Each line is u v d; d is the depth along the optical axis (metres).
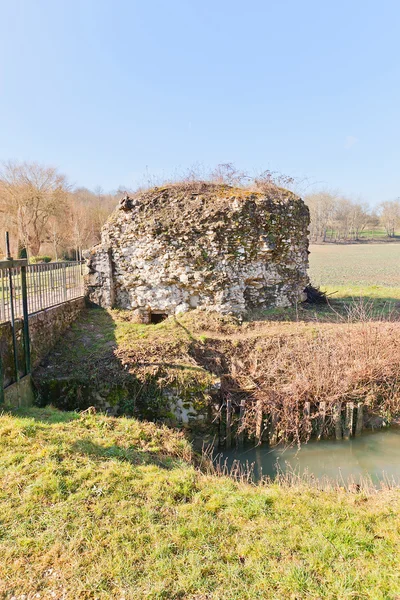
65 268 10.03
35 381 7.57
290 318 10.88
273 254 11.03
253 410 8.01
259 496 4.30
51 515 3.63
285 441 8.09
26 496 3.83
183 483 4.41
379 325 10.26
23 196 28.16
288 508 4.12
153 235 10.50
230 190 10.98
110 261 11.14
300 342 9.45
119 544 3.38
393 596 2.95
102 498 3.93
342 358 9.16
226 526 3.69
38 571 3.09
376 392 8.86
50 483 4.00
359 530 3.76
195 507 3.98
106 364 8.16
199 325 9.80
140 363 8.12
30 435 4.93
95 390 7.80
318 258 39.06
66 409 7.66
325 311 12.05
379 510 4.17
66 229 32.50
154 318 11.50
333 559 3.35
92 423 5.88
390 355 9.19
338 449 7.91
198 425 7.85
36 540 3.36
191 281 10.32
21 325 7.18
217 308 10.27
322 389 8.49
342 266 32.03
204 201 10.59
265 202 10.65
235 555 3.35
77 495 3.91
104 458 4.75
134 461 4.88
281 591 2.99
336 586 3.03
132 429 5.90
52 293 9.22
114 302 11.33
